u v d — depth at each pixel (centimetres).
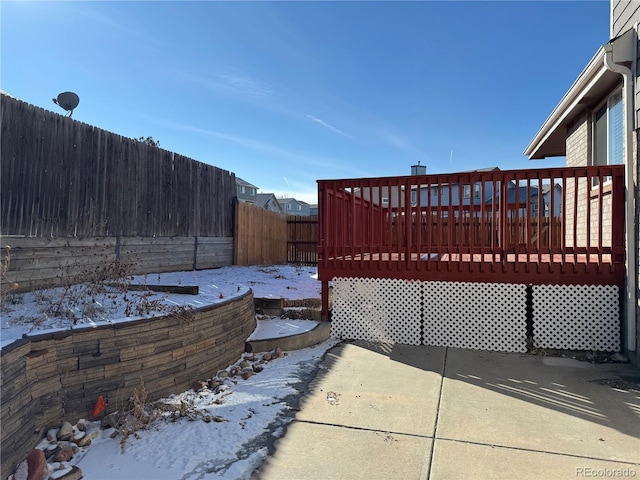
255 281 758
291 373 421
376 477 239
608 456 262
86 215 559
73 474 231
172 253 760
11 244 449
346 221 636
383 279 568
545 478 237
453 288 542
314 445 276
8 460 222
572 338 505
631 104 464
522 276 519
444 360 477
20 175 462
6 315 328
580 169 494
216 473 241
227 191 958
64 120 526
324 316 591
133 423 291
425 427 304
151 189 701
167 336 346
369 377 414
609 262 505
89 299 394
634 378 411
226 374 409
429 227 553
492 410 334
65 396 277
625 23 482
